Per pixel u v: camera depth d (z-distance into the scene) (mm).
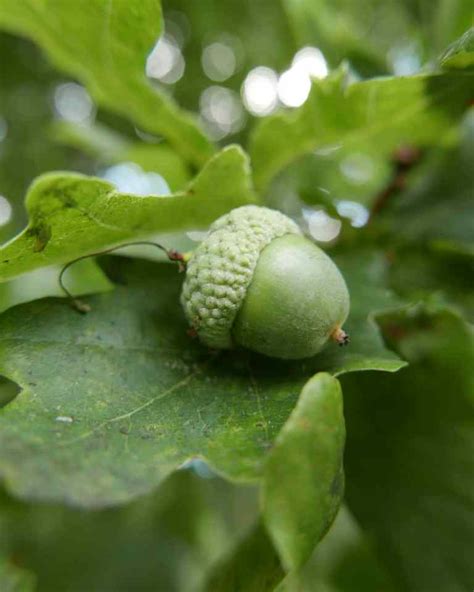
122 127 161
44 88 183
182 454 56
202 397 65
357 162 136
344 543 109
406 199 103
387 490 82
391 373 84
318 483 49
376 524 83
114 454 54
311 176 127
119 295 72
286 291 63
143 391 64
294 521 48
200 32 167
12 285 118
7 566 106
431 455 82
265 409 62
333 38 109
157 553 124
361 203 128
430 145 99
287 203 118
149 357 68
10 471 48
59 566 121
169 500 123
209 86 176
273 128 88
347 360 69
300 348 65
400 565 82
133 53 85
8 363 63
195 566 123
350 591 104
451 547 81
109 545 124
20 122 181
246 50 164
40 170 178
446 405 82
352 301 83
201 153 96
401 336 86
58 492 47
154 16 80
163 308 73
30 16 90
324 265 66
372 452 83
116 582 121
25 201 58
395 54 134
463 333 85
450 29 103
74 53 91
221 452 56
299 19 112
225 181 73
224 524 126
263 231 67
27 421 56
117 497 49
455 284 91
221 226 69
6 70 177
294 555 47
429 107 85
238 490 127
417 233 98
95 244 70
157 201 67
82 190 60
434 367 84
